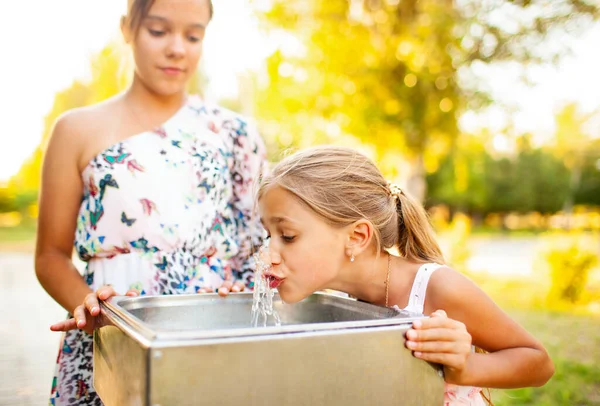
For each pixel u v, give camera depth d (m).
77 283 1.40
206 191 1.49
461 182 10.85
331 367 0.85
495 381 1.06
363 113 6.90
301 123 7.68
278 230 1.25
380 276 1.27
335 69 6.88
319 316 1.36
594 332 5.31
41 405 3.20
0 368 3.94
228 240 1.56
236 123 1.65
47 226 1.45
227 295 1.33
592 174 26.94
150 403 0.74
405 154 7.27
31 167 20.94
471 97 6.82
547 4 6.21
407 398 0.91
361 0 6.86
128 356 0.84
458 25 6.49
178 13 1.38
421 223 1.36
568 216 25.97
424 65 6.65
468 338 0.95
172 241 1.43
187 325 1.28
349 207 1.23
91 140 1.43
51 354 4.33
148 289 1.41
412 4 6.67
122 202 1.40
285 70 7.33
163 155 1.46
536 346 1.14
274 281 1.25
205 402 0.77
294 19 7.03
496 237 20.95
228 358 0.78
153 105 1.51
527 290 8.08
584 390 3.48
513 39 6.42
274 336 0.81
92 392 1.39
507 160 27.38
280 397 0.81
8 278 8.24
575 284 7.14
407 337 0.91
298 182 1.23
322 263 1.22
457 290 1.15
